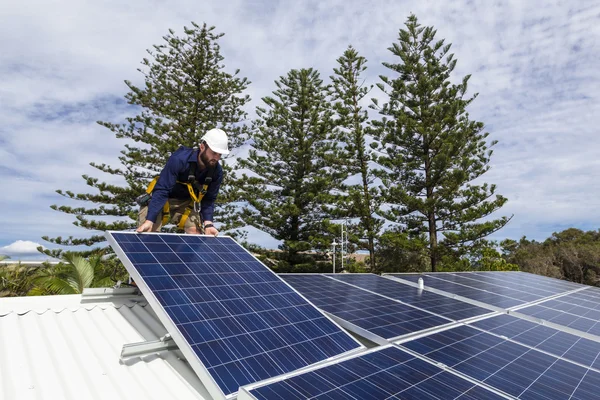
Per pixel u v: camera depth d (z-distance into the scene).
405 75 23.48
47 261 19.11
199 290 2.91
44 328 2.92
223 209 23.56
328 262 24.50
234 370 2.18
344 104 24.56
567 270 33.94
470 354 2.96
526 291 7.27
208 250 3.76
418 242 20.95
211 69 24.20
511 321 4.42
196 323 2.47
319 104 24.14
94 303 3.51
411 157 22.98
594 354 3.53
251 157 23.48
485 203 20.33
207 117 23.64
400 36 23.12
